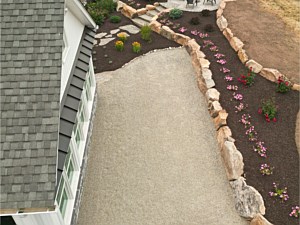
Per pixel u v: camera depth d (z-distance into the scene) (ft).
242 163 38.45
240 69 52.47
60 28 25.77
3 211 22.45
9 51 25.25
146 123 47.29
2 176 22.49
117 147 43.98
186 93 51.83
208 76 51.13
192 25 64.28
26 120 23.67
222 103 47.11
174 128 46.26
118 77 55.77
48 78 24.61
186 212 36.19
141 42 63.52
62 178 30.68
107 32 67.41
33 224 27.17
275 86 48.83
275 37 58.13
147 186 39.01
